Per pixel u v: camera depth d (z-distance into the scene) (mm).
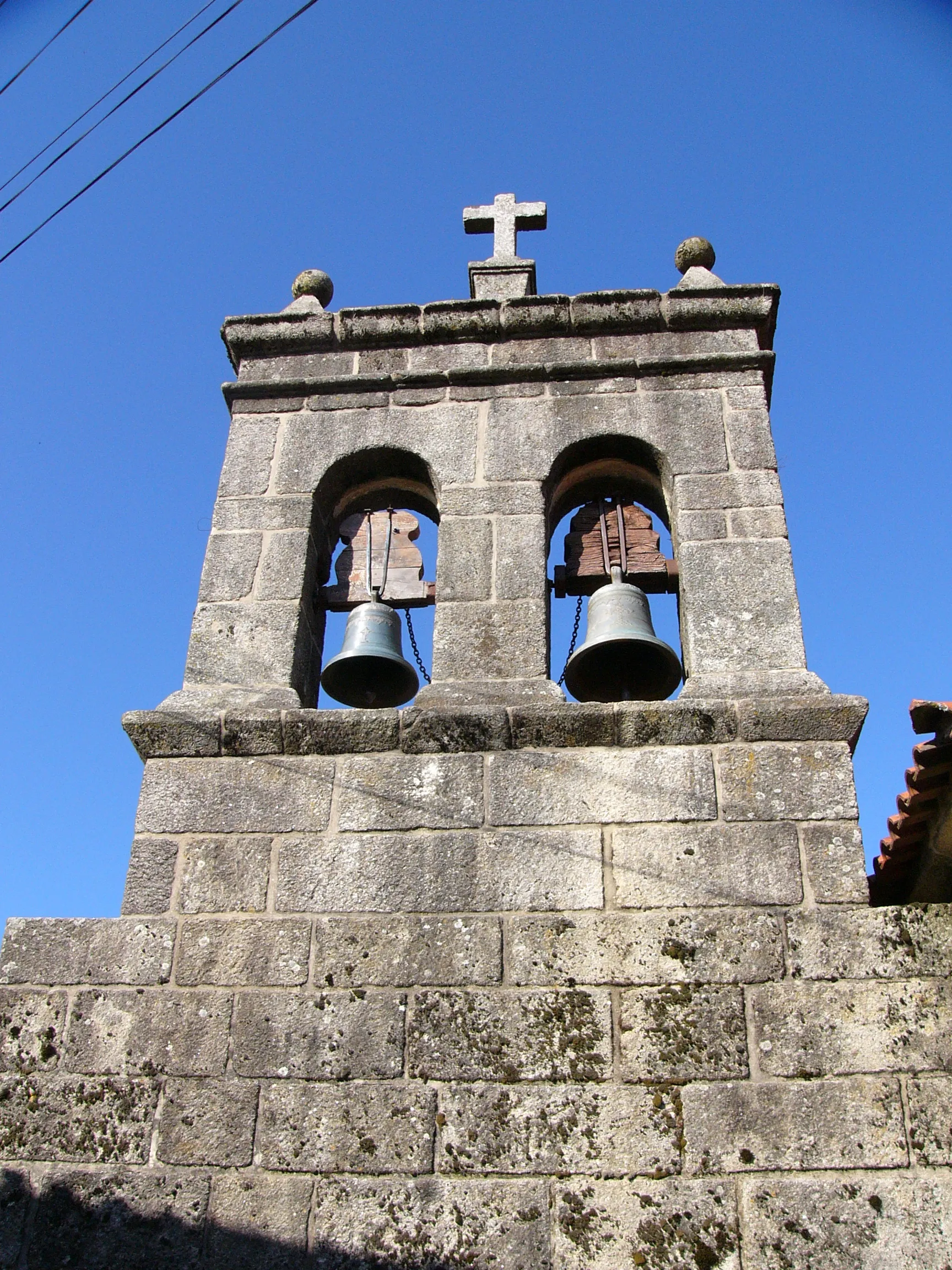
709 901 5180
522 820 5457
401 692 6648
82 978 5254
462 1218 4602
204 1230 4668
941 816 5586
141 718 5859
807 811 5371
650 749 5598
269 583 6516
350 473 7004
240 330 7430
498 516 6609
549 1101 4801
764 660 5961
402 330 7336
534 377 7117
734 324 7270
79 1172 4828
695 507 6531
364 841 5477
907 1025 4844
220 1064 5004
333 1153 4773
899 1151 4598
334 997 5109
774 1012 4914
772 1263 4426
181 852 5523
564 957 5098
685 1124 4711
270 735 5785
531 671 6055
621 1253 4484
